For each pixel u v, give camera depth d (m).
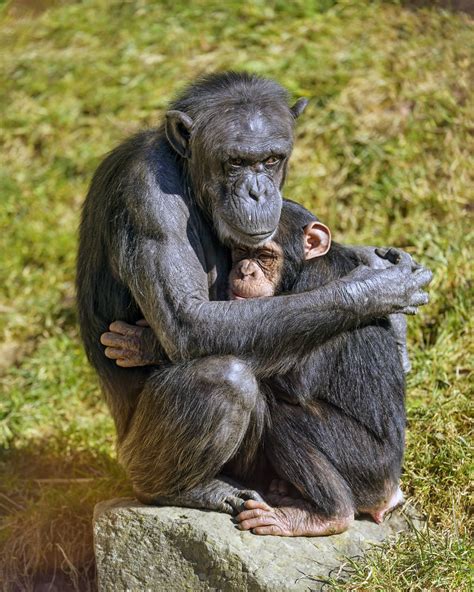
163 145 9.46
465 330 12.85
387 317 9.84
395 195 14.93
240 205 9.01
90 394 13.71
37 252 15.84
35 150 17.34
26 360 14.33
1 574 10.92
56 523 11.18
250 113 9.07
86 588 10.78
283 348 8.94
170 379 9.06
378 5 18.17
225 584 8.87
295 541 9.10
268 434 9.38
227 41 18.16
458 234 14.07
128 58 18.34
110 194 9.48
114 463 12.09
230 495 9.30
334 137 15.77
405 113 15.93
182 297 8.93
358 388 9.40
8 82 18.34
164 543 9.20
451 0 17.69
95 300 9.99
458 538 9.58
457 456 10.61
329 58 17.06
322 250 9.48
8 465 12.34
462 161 15.13
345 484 9.35
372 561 8.98
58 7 20.03
